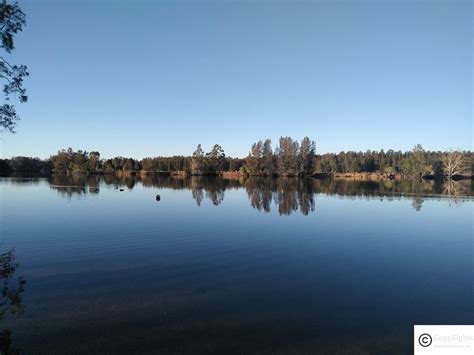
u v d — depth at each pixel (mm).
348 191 53094
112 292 10398
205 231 20359
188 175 141500
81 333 7781
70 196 41250
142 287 10867
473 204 36344
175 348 7211
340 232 20609
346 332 8047
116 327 8102
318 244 17391
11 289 10578
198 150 150250
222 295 10305
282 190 54469
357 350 7277
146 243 17062
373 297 10320
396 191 54344
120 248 16047
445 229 21953
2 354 6867
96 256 14617
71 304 9430
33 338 7531
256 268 13172
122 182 78312
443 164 117625
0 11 15898
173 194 46062
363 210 30812
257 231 20469
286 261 14273
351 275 12461
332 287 11172
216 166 148000
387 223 24016
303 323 8500
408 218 26391
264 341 7574
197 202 36125
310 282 11648
